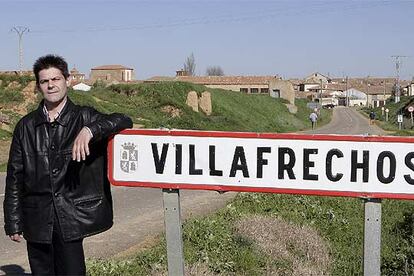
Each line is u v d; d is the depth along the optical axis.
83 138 3.43
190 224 8.84
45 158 3.65
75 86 54.00
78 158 3.43
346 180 3.32
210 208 11.78
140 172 3.63
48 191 3.63
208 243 7.84
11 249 8.21
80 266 3.70
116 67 91.81
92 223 3.65
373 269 3.34
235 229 8.76
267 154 3.43
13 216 3.74
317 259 8.11
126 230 9.64
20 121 3.78
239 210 10.69
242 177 3.47
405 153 3.22
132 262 6.91
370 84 152.38
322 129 55.59
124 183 3.66
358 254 8.80
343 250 9.16
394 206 13.67
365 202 3.35
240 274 6.83
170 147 3.57
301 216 10.75
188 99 44.56
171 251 3.68
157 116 40.03
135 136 3.62
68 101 3.78
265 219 9.41
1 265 7.29
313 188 3.38
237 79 78.00
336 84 147.25
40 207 3.65
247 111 53.72
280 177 3.42
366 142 3.28
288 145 3.39
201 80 77.50
